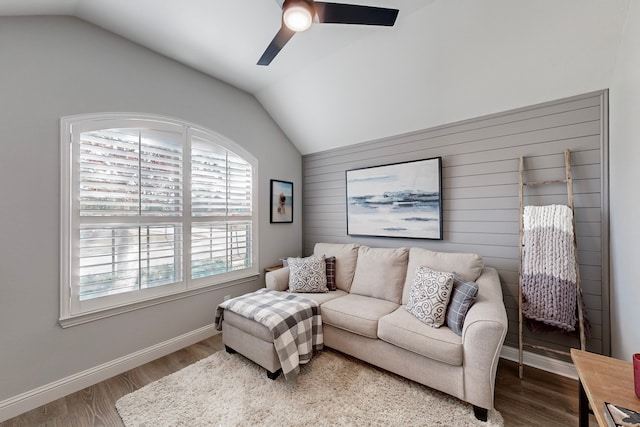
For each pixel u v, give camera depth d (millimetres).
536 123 2342
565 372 2191
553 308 2100
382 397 1923
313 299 2686
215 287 3043
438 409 1808
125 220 2361
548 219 2162
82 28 2131
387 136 3283
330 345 2494
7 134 1807
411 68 2537
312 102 3324
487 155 2584
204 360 2438
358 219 3506
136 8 2027
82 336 2113
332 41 2465
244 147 3363
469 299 1978
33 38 1910
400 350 2070
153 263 2537
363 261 2982
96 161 2201
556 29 1918
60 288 2010
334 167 3828
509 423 1697
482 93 2465
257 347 2188
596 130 2104
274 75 3031
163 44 2463
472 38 2148
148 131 2502
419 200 2975
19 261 1850
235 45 2496
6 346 1800
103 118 2225
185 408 1833
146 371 2312
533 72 2182
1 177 1785
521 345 2199
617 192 1855
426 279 2254
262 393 1972
